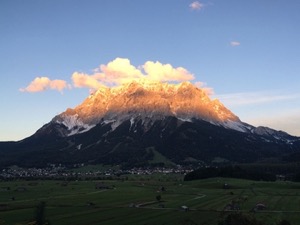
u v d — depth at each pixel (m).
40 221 155.38
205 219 155.62
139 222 154.50
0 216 171.62
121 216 170.25
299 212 169.12
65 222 156.38
